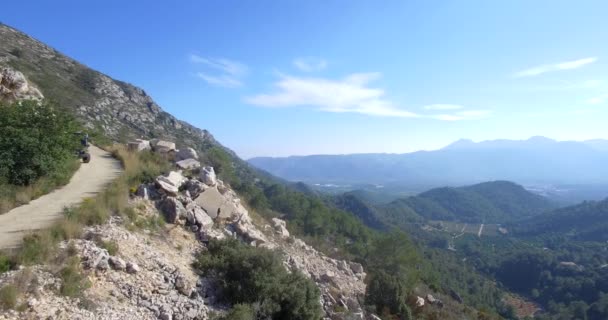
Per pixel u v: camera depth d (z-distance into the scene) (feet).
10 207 40.52
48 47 340.59
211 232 49.93
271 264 41.47
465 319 77.30
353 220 175.63
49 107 52.44
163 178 53.62
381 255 107.65
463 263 383.24
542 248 485.56
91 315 25.90
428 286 116.78
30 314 23.45
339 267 73.67
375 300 61.36
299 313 38.37
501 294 291.79
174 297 32.73
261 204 98.27
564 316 257.75
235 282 38.27
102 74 372.38
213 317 31.96
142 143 77.46
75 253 30.78
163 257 38.17
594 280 306.96
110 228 37.81
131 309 28.73
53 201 44.45
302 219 143.43
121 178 52.44
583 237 541.34
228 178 98.37
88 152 68.33
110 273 31.40
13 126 47.29
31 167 47.52
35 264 28.30
